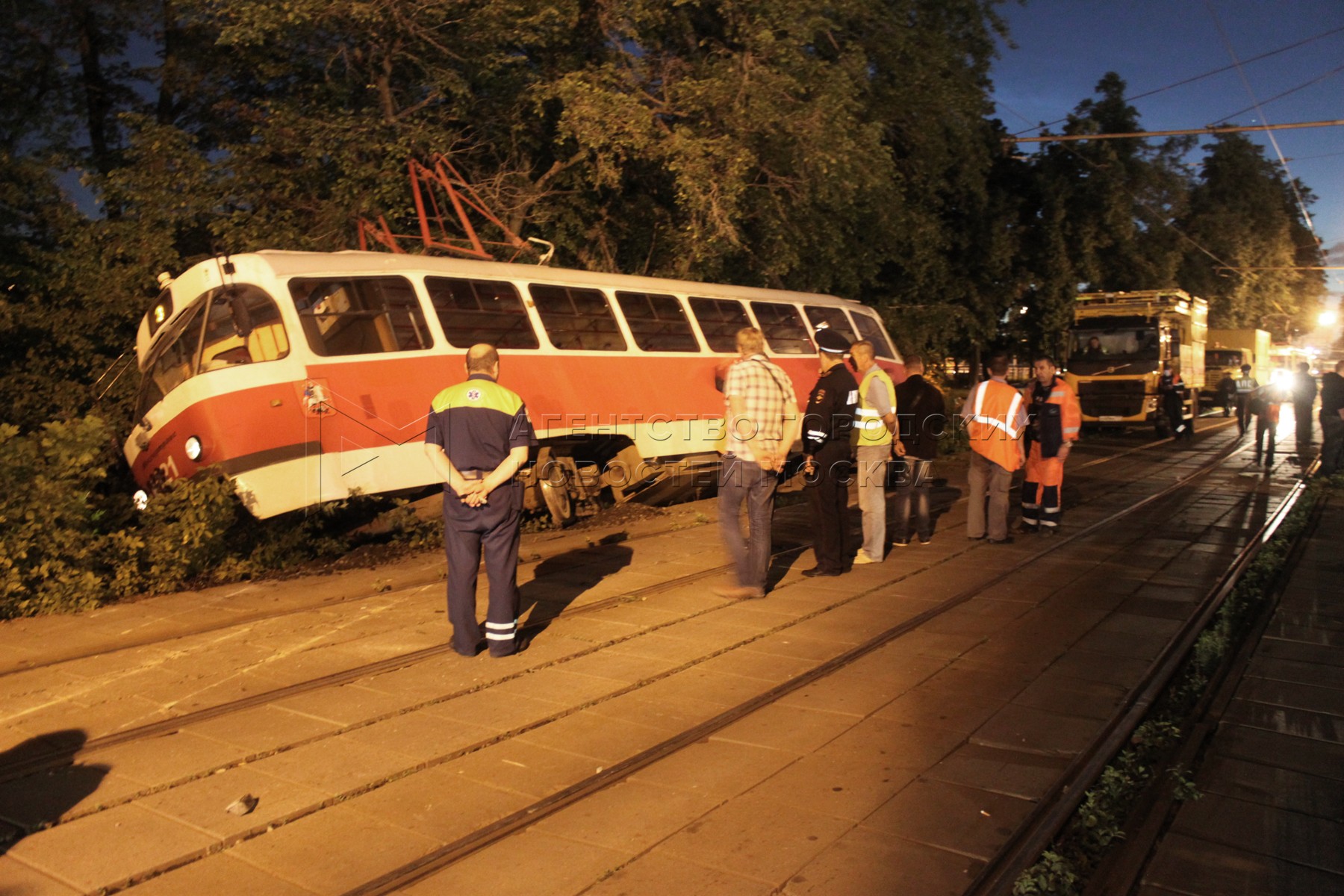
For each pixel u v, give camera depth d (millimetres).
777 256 17031
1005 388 9984
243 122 15984
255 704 5230
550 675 5758
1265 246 48188
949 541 10258
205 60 15695
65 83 15820
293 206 14805
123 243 12734
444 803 4090
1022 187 30531
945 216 27438
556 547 9688
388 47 14781
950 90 20359
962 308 25281
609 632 6672
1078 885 3502
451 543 6012
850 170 15828
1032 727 4969
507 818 3926
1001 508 9992
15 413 11531
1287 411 38750
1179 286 42594
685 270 16516
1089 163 29312
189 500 7980
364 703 5277
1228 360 37250
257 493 8375
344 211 14258
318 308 8867
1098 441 25156
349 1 13523
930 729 4938
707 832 3832
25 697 5336
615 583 8117
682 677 5730
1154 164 31781
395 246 13008
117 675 5703
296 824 3898
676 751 4652
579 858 3637
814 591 7902
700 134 15531
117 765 4438
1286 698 5488
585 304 11430
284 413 8477
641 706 5254
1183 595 7816
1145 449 22531
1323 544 10219
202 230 14008
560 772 4395
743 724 5012
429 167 15523
